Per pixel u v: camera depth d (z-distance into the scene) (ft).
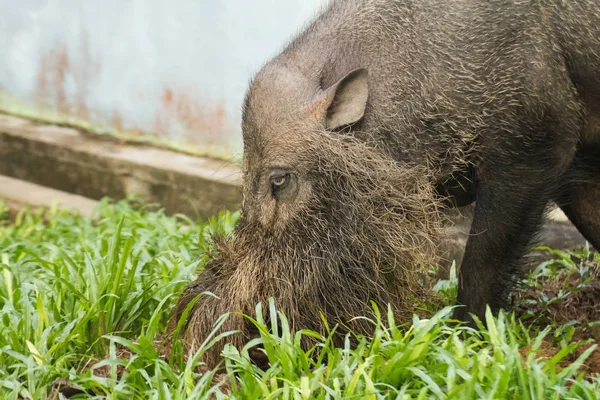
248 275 27.20
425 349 24.13
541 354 28.02
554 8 27.35
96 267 30.89
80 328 27.71
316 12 30.19
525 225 28.37
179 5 53.26
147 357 25.85
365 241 27.30
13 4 61.62
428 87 27.66
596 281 33.58
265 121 26.91
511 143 27.63
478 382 22.66
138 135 55.62
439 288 31.89
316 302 27.17
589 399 22.50
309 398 22.57
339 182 27.02
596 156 29.48
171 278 31.17
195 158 52.65
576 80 27.91
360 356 24.44
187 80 53.21
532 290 33.91
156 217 42.63
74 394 25.70
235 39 51.16
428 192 27.81
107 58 56.95
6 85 62.54
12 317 28.45
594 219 30.66
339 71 27.76
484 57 27.37
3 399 24.75
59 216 47.37
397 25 27.99
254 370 24.59
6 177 58.13
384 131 27.68
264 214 27.20
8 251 38.17
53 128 59.26
